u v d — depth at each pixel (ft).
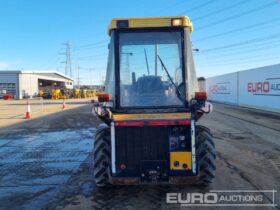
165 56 16.98
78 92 183.83
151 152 16.10
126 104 16.75
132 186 18.62
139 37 17.01
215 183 18.89
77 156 27.22
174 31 16.97
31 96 188.14
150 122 15.99
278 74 62.80
